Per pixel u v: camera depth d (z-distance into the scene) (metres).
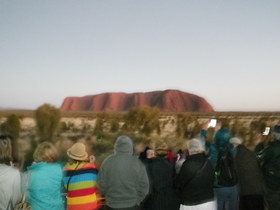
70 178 5.70
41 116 28.78
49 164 5.20
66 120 76.12
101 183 5.85
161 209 6.53
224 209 7.18
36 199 5.05
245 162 7.11
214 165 7.25
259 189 7.02
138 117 47.34
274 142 7.00
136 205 5.88
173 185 6.20
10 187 4.61
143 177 5.88
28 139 25.66
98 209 6.39
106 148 16.92
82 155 5.84
